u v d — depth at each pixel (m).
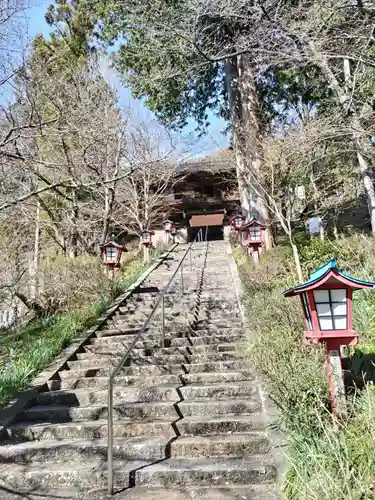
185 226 24.86
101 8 13.52
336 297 3.76
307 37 8.22
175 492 3.63
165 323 7.85
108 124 11.68
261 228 11.86
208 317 8.34
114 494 3.69
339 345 3.73
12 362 6.18
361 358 4.56
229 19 9.67
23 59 7.71
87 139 11.08
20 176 11.42
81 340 7.29
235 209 23.98
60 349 6.89
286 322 5.73
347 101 8.70
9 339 7.88
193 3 9.39
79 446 4.29
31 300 10.05
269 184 11.23
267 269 10.20
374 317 5.62
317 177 12.61
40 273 10.29
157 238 21.58
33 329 8.23
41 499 3.67
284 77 12.91
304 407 3.63
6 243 12.08
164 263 15.13
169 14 9.98
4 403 5.12
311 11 8.12
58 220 14.25
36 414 4.98
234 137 13.89
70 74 12.52
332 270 3.71
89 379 5.75
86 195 15.20
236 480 3.73
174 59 11.86
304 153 10.71
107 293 9.77
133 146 16.69
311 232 14.83
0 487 3.92
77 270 10.27
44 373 6.01
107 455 4.11
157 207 21.64
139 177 18.05
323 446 3.16
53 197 14.51
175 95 14.23
